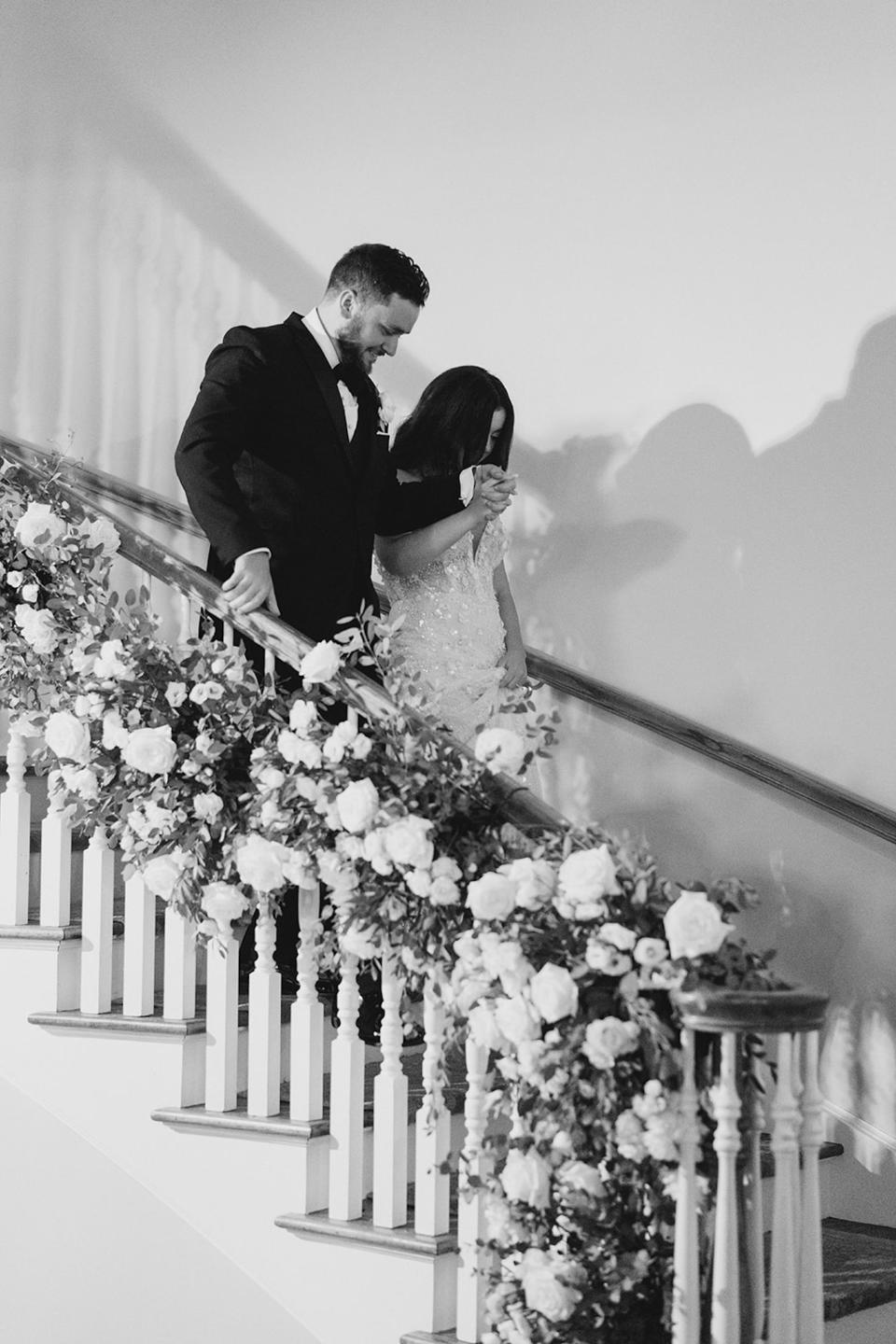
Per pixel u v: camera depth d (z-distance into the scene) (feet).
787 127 13.23
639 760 13.74
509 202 14.62
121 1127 10.48
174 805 9.84
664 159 13.84
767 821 13.01
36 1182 10.97
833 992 12.57
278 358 11.11
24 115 17.15
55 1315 10.80
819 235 13.01
